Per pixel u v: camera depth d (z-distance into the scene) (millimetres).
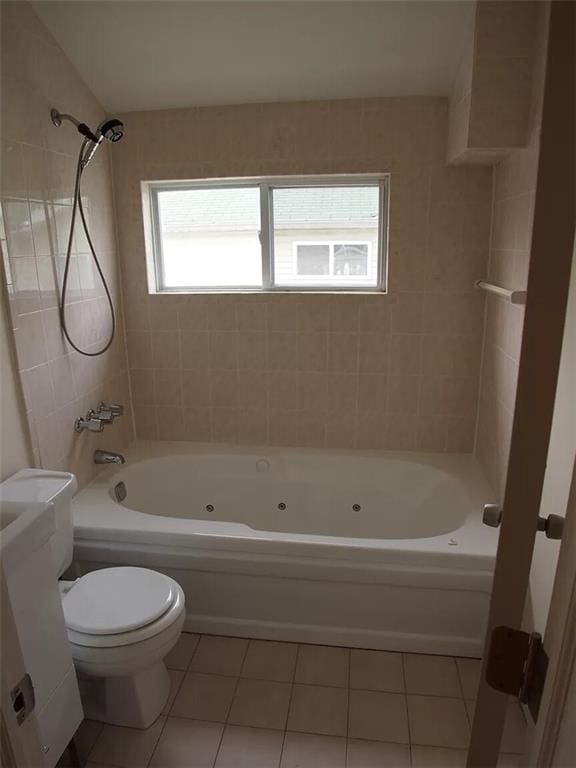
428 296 2672
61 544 1894
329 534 2859
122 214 2766
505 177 2314
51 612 1497
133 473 2773
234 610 2197
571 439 1239
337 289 2799
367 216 2723
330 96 2479
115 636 1643
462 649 2080
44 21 2092
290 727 1803
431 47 2180
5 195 1924
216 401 2988
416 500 2748
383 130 2496
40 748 836
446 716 1837
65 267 2297
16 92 1961
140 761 1702
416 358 2768
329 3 2000
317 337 2807
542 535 1525
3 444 1968
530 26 1943
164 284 2959
